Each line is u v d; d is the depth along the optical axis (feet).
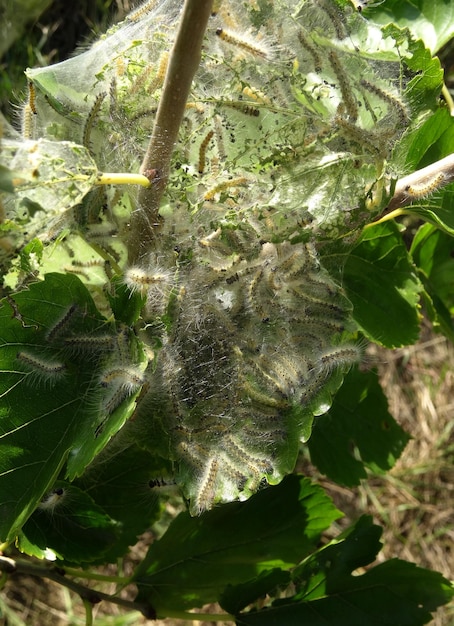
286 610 1.33
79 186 0.92
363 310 1.40
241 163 1.08
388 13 1.45
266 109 1.07
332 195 1.04
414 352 3.36
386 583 1.33
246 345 1.08
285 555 1.36
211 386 1.08
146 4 1.19
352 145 1.04
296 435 1.04
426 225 1.59
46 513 1.18
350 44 1.11
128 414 0.95
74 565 1.34
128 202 1.09
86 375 1.07
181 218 1.07
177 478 1.06
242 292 1.09
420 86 1.19
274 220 1.04
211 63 1.09
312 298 1.09
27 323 1.04
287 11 1.09
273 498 1.37
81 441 1.00
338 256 1.29
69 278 1.04
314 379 1.06
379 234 1.39
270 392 1.06
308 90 1.08
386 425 1.60
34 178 0.87
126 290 1.04
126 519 1.38
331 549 1.32
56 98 1.12
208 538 1.36
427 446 3.24
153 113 1.06
